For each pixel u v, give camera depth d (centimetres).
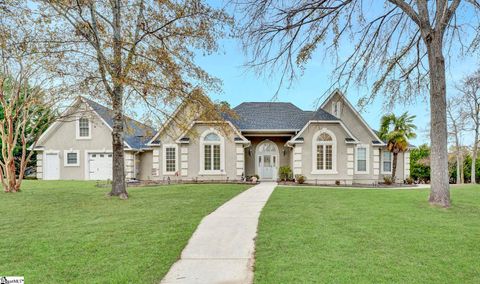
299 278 476
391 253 589
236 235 735
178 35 1389
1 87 1606
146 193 1580
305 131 2369
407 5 1134
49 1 1185
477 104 3064
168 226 821
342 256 572
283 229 776
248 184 2136
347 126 2667
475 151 3139
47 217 950
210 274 504
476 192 1512
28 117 1730
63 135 2838
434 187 1135
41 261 556
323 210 1039
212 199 1345
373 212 995
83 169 2812
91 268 523
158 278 488
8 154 1636
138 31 1385
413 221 859
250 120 2647
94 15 1334
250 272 510
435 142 1134
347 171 2344
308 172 2342
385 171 2830
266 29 1020
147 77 1269
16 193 1588
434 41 1130
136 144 2828
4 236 718
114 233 747
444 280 470
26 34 1302
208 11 1353
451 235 712
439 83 1128
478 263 538
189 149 2389
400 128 2692
